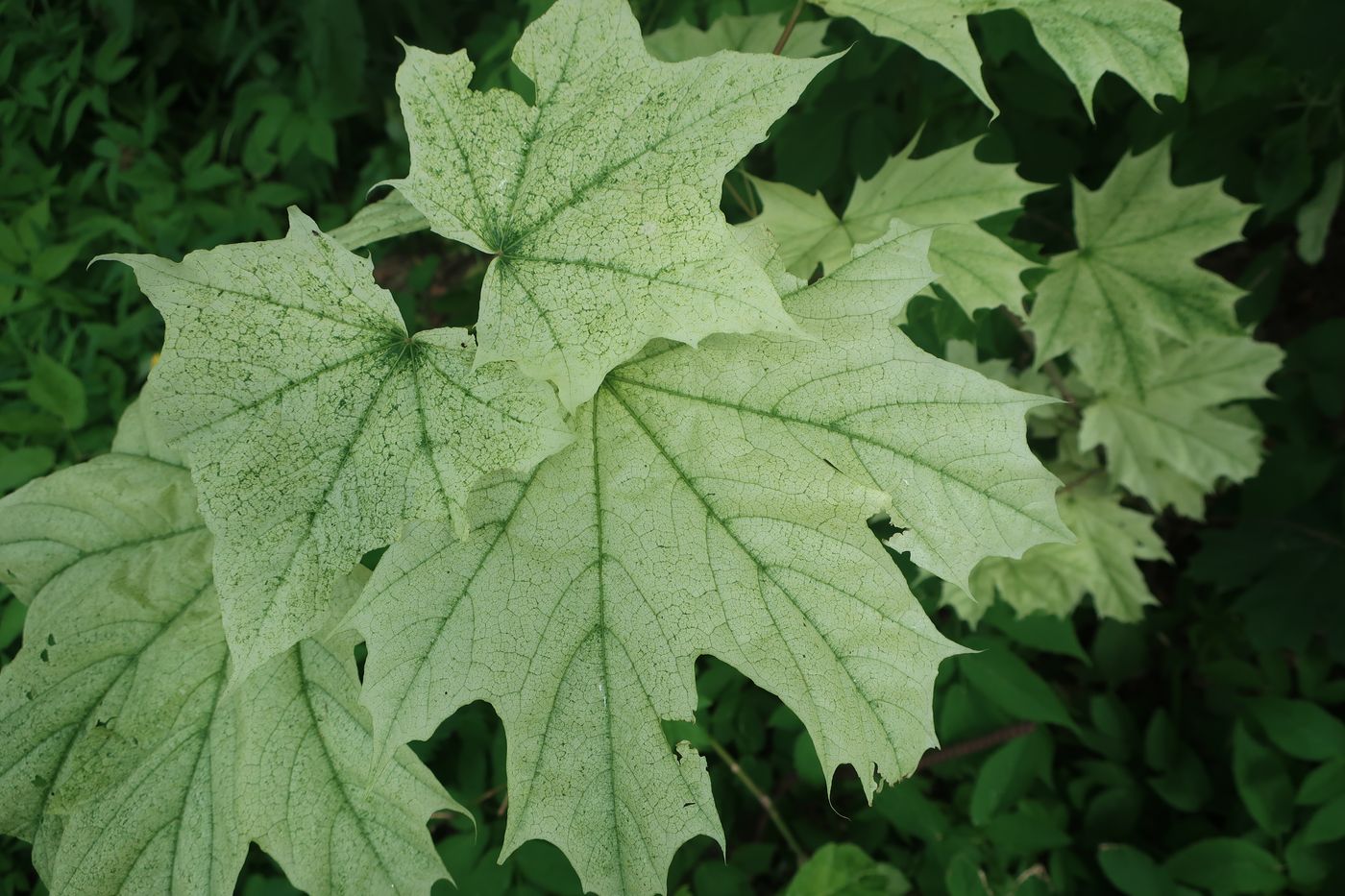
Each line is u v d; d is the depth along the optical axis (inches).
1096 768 25.1
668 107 10.1
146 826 11.8
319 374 10.3
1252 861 21.4
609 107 10.1
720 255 10.0
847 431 11.0
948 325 18.6
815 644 10.7
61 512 12.3
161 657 12.2
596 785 10.7
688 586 10.9
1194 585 30.0
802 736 21.5
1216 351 24.4
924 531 10.9
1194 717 27.7
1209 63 25.0
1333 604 24.7
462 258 34.5
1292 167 25.1
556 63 10.0
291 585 10.2
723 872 21.3
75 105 29.7
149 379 9.9
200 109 36.7
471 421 10.4
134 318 27.7
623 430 11.3
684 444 11.2
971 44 11.9
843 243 16.4
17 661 11.9
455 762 22.5
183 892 11.7
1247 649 27.4
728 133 10.0
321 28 29.8
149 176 30.6
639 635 10.9
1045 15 12.7
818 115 24.5
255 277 10.0
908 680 10.6
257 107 32.0
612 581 10.9
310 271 10.2
